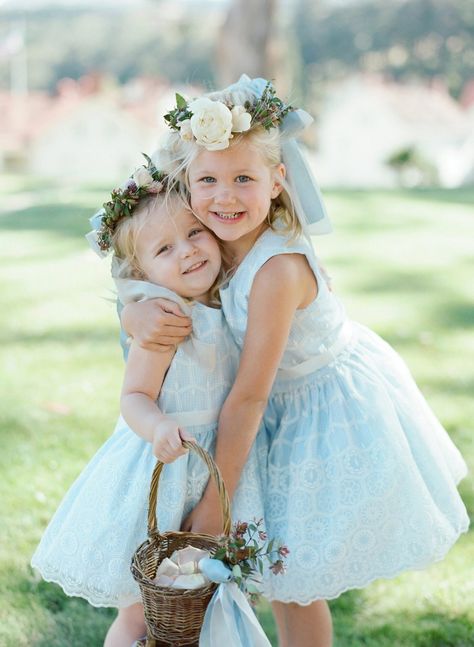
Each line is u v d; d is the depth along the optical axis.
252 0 14.80
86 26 39.12
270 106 2.13
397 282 6.24
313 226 2.31
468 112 30.72
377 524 2.16
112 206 2.18
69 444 3.67
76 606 2.73
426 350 4.88
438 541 2.21
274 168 2.18
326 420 2.24
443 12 35.53
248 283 2.15
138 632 2.23
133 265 2.22
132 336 2.15
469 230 7.90
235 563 1.89
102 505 2.16
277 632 2.61
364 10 36.06
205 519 2.14
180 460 2.16
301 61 34.78
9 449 3.63
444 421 3.92
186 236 2.16
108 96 27.48
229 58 15.08
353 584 2.15
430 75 35.78
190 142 2.12
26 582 2.82
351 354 2.33
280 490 2.22
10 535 3.04
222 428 2.13
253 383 2.12
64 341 5.02
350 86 30.23
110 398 4.17
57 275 6.43
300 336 2.24
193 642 1.93
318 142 29.83
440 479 2.32
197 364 2.17
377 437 2.21
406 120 29.61
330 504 2.17
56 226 8.05
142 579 1.92
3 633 2.61
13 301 5.79
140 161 24.55
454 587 2.79
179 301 2.15
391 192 9.98
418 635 2.58
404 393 2.39
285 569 2.14
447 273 6.46
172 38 38.25
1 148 26.94
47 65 39.22
